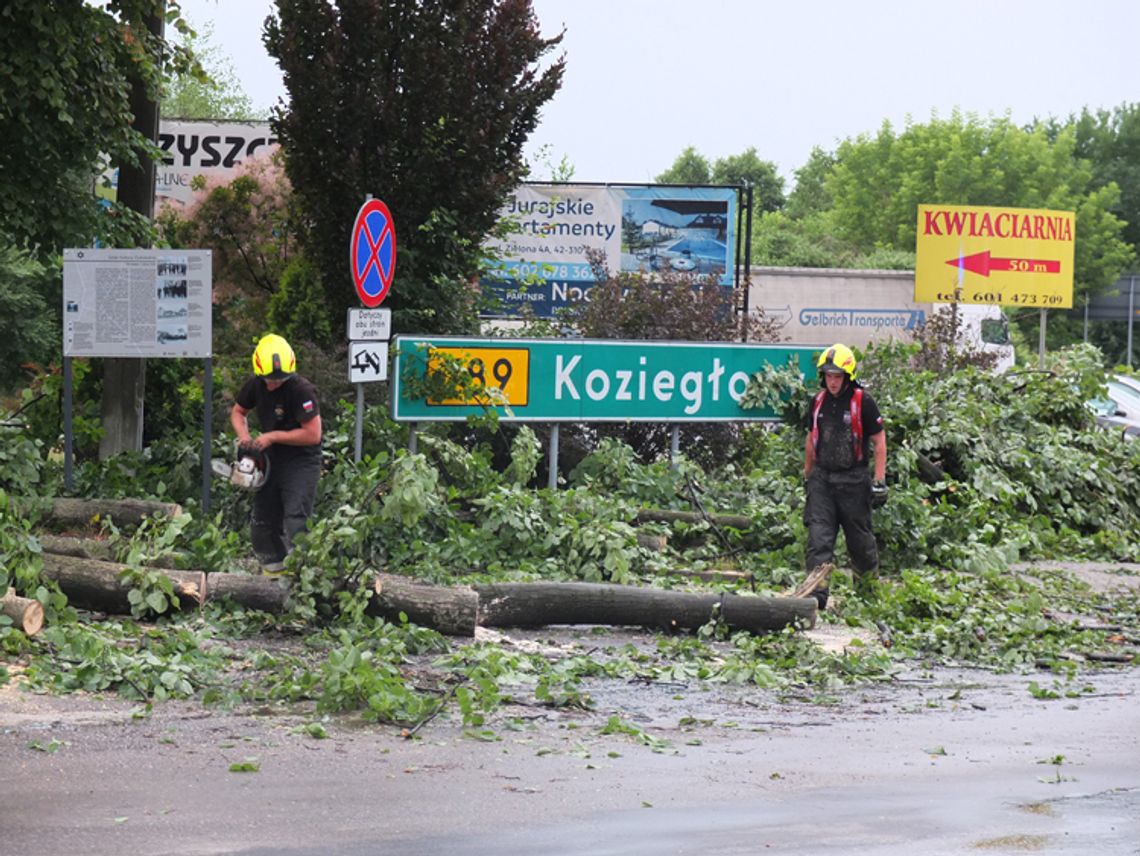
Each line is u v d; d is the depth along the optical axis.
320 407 42.22
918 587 30.48
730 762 18.38
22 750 17.50
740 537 37.12
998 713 22.09
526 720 20.47
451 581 29.92
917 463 41.22
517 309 65.25
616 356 39.12
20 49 34.25
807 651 26.05
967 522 37.84
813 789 17.00
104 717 19.33
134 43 36.78
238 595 25.42
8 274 83.50
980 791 16.97
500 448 43.12
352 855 13.99
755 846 14.48
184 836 14.46
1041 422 47.69
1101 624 31.36
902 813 15.86
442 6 43.53
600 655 25.55
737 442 47.94
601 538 30.67
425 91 43.22
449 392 36.50
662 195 80.38
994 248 122.81
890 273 112.56
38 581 24.31
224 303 58.38
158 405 42.69
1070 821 15.56
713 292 51.97
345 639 22.23
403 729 19.53
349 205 44.19
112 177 56.75
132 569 24.80
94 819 14.95
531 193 79.62
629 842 14.58
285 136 44.00
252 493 32.75
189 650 22.94
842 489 31.72
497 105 44.66
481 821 15.28
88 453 39.81
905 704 22.75
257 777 16.84
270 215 56.16
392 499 26.31
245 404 27.52
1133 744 19.83
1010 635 28.55
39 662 21.53
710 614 27.59
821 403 31.86
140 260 31.81
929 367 65.62
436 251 45.16
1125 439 48.97
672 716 21.27
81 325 31.88
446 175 44.19
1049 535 41.75
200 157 69.69
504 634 26.88
